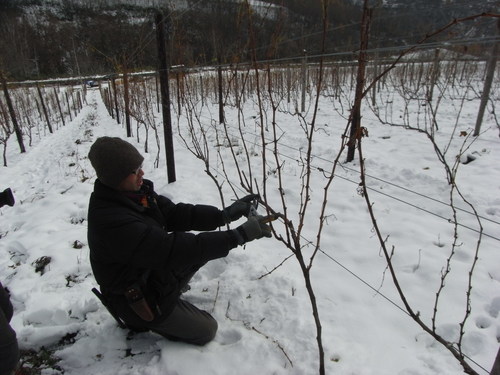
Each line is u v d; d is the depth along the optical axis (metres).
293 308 2.01
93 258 1.63
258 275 2.31
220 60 3.48
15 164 6.98
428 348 1.76
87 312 2.09
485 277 2.26
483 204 3.18
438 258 2.47
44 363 1.80
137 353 1.81
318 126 6.82
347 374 1.59
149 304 1.60
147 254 1.48
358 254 2.60
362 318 1.96
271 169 4.55
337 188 3.81
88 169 5.53
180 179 4.49
